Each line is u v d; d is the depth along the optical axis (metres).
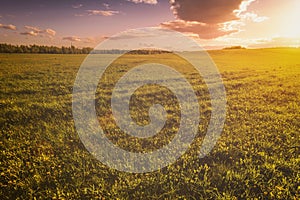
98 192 5.25
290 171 5.87
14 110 10.62
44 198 5.09
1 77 20.28
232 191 5.20
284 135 7.74
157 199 5.08
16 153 6.89
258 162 6.25
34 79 19.45
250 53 62.94
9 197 5.15
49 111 10.71
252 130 8.27
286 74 21.98
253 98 12.93
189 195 5.14
